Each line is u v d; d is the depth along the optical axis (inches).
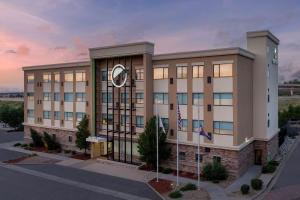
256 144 1699.1
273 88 1844.2
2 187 1400.1
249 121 1636.3
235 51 1437.0
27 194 1304.1
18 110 3346.5
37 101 2347.4
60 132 2186.3
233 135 1457.9
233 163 1454.2
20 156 2028.8
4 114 3403.1
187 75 1589.6
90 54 1913.1
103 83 1926.7
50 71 2229.3
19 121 3280.0
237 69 1453.0
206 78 1531.7
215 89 1505.9
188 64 1585.9
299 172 1579.7
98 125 1953.7
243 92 1536.7
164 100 1676.9
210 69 1518.2
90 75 1948.8
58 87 2185.0
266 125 1669.5
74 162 1844.2
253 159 1694.1
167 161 1652.3
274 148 1894.7
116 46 1774.1
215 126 1510.8
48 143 2170.3
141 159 1624.0
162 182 1430.9
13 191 1343.5
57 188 1381.6
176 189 1323.8
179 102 1619.1
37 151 2162.9
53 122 2234.3
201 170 1534.2
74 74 2073.1
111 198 1251.8
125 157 1772.9
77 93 2065.7
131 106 1761.8
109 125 1895.9
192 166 1568.7
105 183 1444.4
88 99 1996.8
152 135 1582.2
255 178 1381.6
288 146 2255.2
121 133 1820.9
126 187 1384.1
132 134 1779.0
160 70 1686.8
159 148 1579.7
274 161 1697.8
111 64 1872.5
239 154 1465.3
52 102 2233.0
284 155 1955.0
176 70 1627.7
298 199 1198.3
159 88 1692.9
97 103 1950.1
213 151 1509.6
